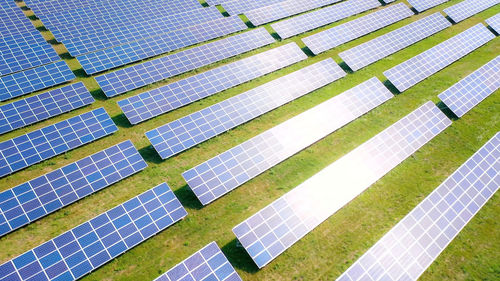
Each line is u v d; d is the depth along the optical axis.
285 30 45.25
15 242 21.33
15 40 38.06
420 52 44.25
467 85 36.28
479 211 25.20
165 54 40.12
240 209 24.58
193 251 21.97
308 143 29.38
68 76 34.56
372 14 49.84
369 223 24.19
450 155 29.67
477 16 54.59
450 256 22.36
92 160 25.47
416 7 54.09
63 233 20.53
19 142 26.20
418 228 22.73
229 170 26.06
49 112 30.20
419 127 31.05
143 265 21.00
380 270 20.59
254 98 32.97
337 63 40.78
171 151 27.75
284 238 22.09
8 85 32.22
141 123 30.69
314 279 21.02
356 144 30.30
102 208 23.89
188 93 33.41
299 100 34.62
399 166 28.31
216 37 43.81
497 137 29.72
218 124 30.36
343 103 32.97
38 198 22.88
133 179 25.92
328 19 49.31
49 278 18.95
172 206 23.44
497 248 23.06
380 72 39.84
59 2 46.84
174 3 50.44
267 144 28.23
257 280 20.69
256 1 53.34
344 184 25.62
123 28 43.00
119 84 33.84
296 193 24.19
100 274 20.27
